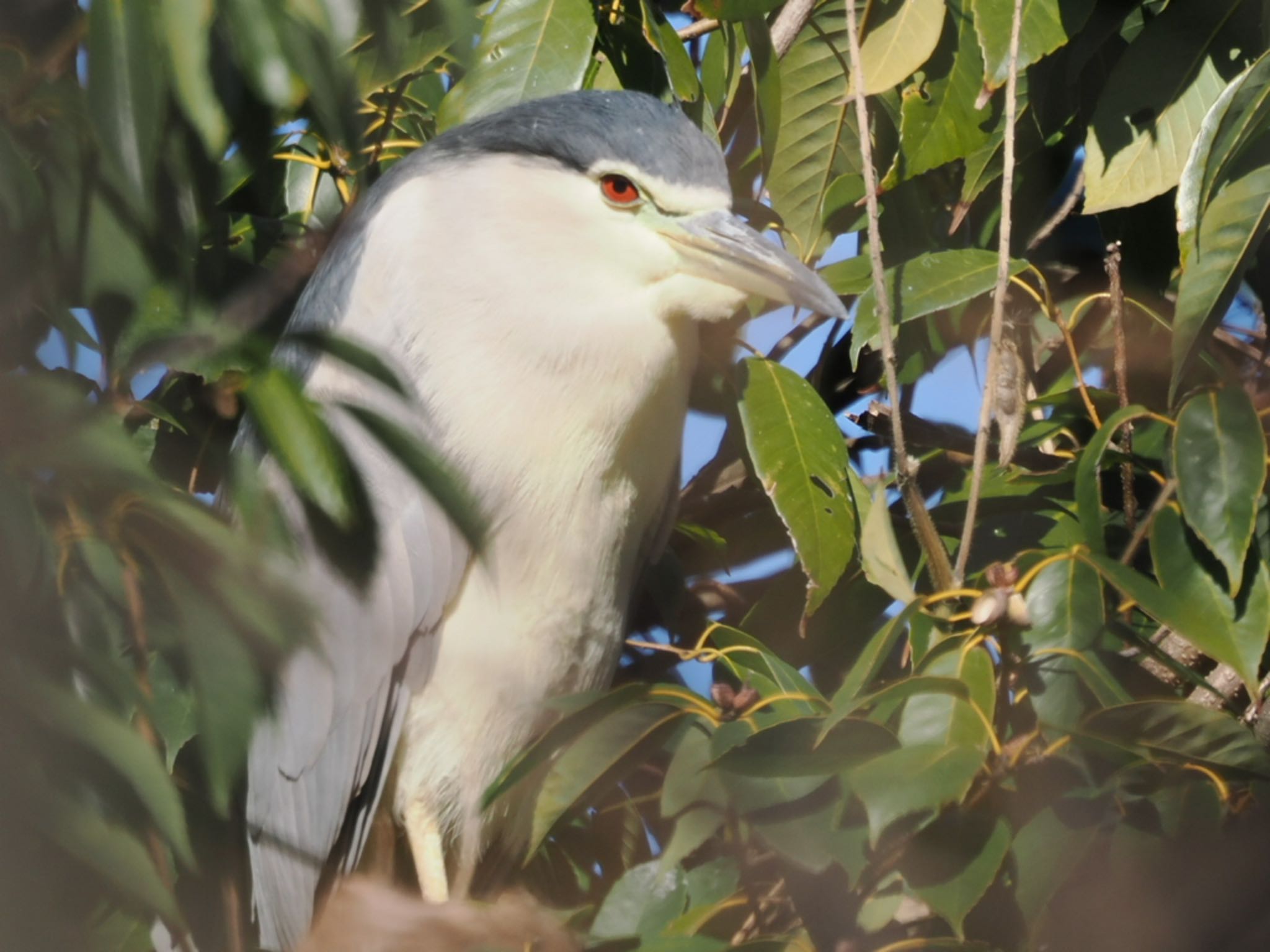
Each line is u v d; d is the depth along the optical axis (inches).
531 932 187.0
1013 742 182.5
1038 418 256.8
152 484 125.5
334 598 220.4
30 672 119.1
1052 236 265.7
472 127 233.5
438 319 226.2
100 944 175.5
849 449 273.4
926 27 234.7
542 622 229.8
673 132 228.1
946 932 191.3
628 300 227.3
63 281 144.2
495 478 223.9
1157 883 175.3
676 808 182.4
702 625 276.2
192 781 219.3
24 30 145.5
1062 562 193.3
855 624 240.5
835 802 175.0
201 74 133.5
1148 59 231.9
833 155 257.8
